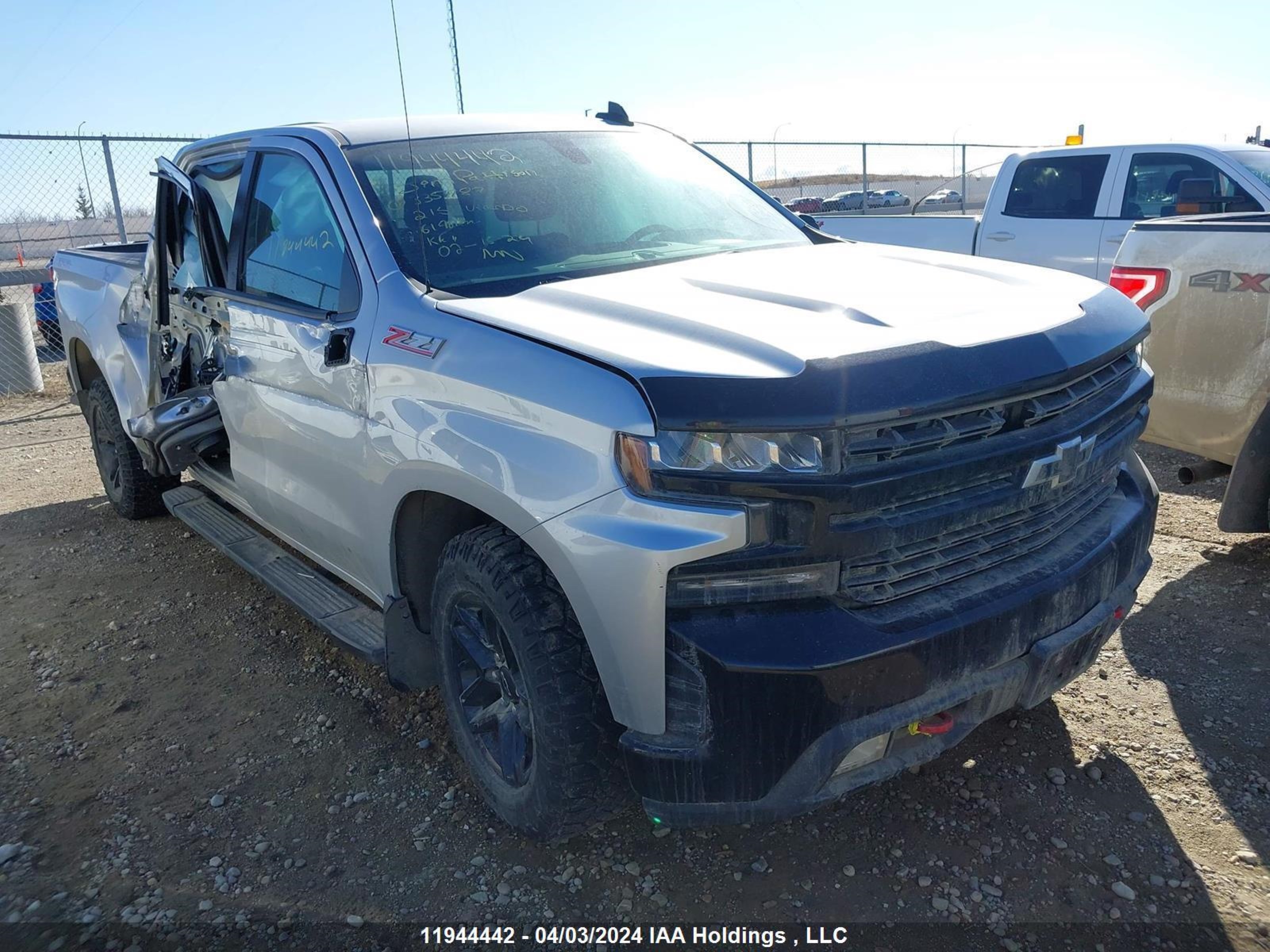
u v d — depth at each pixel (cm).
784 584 212
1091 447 246
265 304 345
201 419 406
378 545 297
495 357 245
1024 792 286
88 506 616
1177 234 422
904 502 216
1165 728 313
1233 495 401
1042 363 232
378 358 280
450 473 251
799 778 216
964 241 862
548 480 224
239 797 305
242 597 458
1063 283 289
